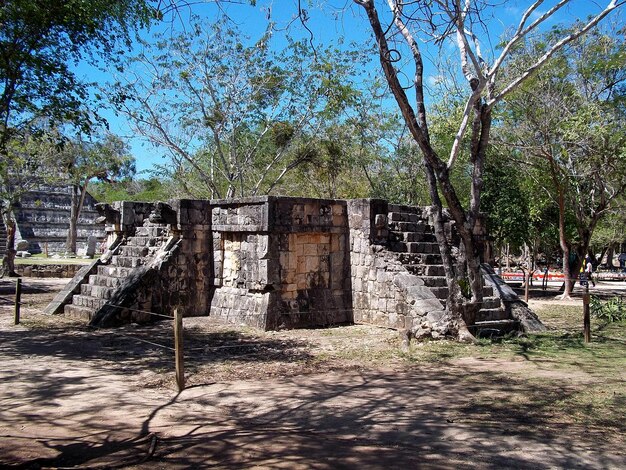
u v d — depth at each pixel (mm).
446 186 11297
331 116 24703
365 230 14211
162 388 7820
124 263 15031
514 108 20719
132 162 34969
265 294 13125
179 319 7785
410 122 10789
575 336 12742
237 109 24031
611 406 6934
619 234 37406
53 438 5754
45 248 38219
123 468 4984
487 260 15617
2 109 11453
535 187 23656
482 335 12297
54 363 9273
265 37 22828
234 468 4977
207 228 15039
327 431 6086
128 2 11945
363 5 9922
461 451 5441
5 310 15727
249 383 8148
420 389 7824
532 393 7574
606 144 19375
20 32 11281
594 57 20062
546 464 5117
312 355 10156
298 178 30750
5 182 25703
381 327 13422
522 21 10477
